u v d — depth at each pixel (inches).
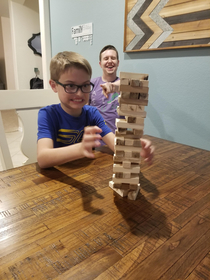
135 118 21.6
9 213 20.3
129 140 22.0
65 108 38.5
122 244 16.8
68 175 28.7
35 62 165.9
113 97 68.4
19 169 30.0
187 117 61.6
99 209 21.5
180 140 64.6
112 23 73.8
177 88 61.7
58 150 28.1
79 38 87.5
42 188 25.1
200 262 15.4
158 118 68.3
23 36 155.3
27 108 43.6
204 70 55.5
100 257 15.5
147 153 25.3
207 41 52.7
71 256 15.5
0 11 192.9
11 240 16.9
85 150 22.5
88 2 79.6
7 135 145.7
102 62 69.8
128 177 23.0
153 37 62.5
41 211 20.8
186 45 56.4
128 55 71.5
